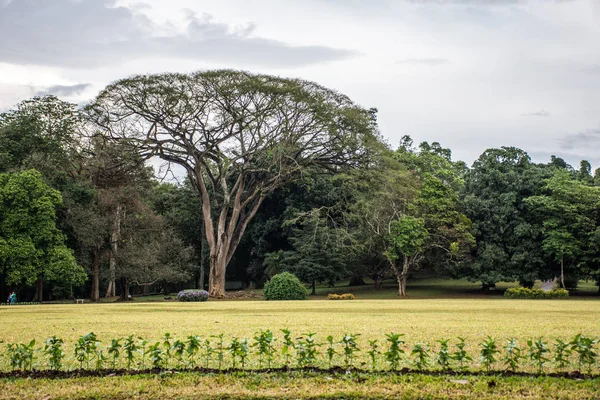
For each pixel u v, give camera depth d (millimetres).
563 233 53281
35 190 46094
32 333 17766
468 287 64938
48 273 45906
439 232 54812
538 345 10758
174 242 59281
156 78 46438
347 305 35438
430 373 10500
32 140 50438
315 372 10617
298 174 53688
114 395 9148
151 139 48688
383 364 11453
